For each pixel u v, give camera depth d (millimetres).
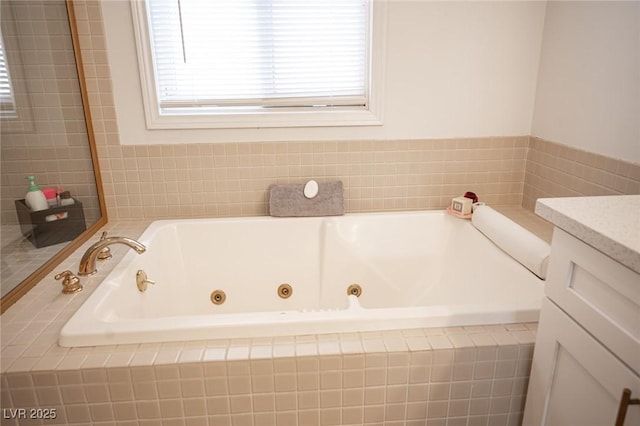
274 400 1287
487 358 1292
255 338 1321
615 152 1719
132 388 1241
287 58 2129
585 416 1031
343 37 2113
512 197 2318
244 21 2064
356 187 2238
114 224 2154
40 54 1826
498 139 2236
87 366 1211
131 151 2105
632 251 833
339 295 2117
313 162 2184
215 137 2119
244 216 2217
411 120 2176
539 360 1195
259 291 2174
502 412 1361
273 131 2131
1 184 1631
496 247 1883
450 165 2252
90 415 1261
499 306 1401
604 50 1744
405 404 1323
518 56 2137
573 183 1945
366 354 1257
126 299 1644
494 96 2182
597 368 972
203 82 2131
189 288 2141
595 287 982
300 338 1320
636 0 1583
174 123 2074
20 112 1743
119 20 1940
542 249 1606
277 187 2156
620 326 912
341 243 2100
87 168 2080
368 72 2133
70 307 1462
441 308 1394
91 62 1981
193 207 2201
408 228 2191
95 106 2037
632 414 883
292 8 2061
